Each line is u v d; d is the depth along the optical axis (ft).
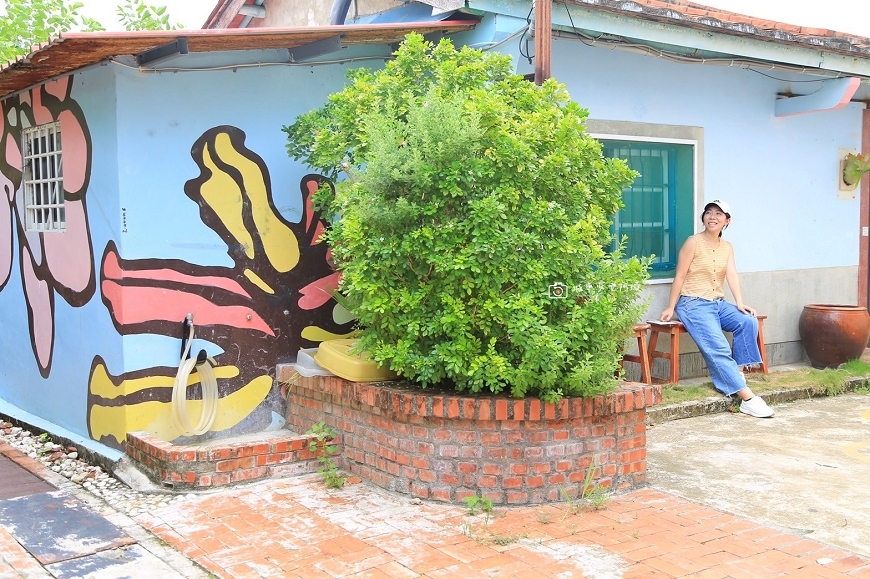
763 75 29.68
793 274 31.22
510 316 16.38
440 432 17.06
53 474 19.79
